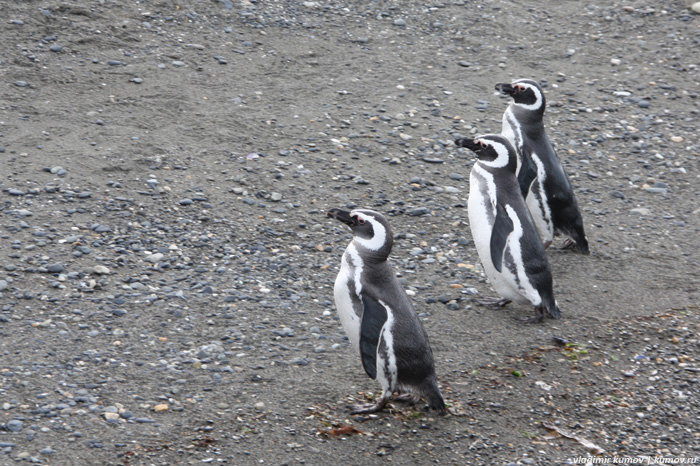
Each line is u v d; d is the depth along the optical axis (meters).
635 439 16.61
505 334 19.75
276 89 31.06
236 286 20.55
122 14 34.09
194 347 18.05
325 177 26.16
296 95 30.86
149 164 25.47
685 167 29.06
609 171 28.58
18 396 15.73
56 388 16.11
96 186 23.95
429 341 17.44
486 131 29.70
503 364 18.58
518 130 23.61
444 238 23.88
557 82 34.25
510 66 35.09
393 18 38.09
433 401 16.17
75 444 14.68
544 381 18.09
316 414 16.25
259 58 33.00
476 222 20.38
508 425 16.56
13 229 21.42
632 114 32.31
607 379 18.44
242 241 22.56
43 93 28.47
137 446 14.85
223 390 16.73
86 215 22.55
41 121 26.88
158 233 22.30
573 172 28.30
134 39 32.59
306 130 28.67
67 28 32.34
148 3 35.25
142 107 28.59
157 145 26.53
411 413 16.64
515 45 37.09
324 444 15.41
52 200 22.95
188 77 30.86
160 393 16.42
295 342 18.64
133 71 30.56
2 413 15.20
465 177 27.17
